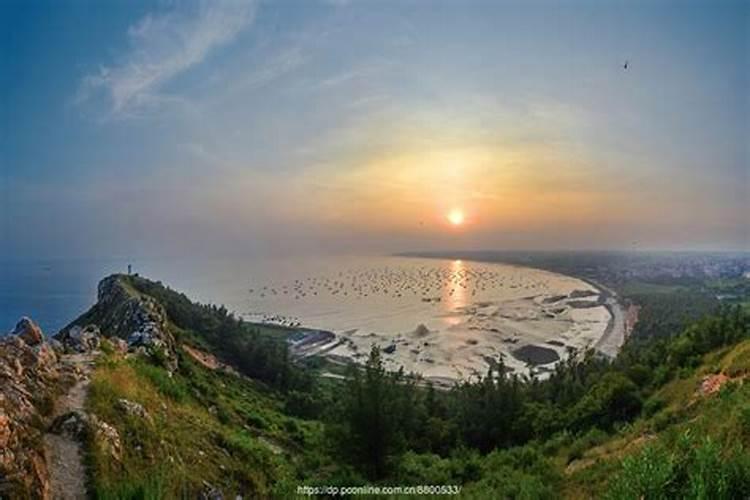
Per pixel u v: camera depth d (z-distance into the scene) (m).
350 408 30.98
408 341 169.00
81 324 60.22
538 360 140.88
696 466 10.48
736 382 27.25
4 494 8.45
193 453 14.51
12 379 12.20
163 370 27.83
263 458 18.27
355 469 29.14
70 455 10.63
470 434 51.00
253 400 51.34
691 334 48.16
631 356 69.44
